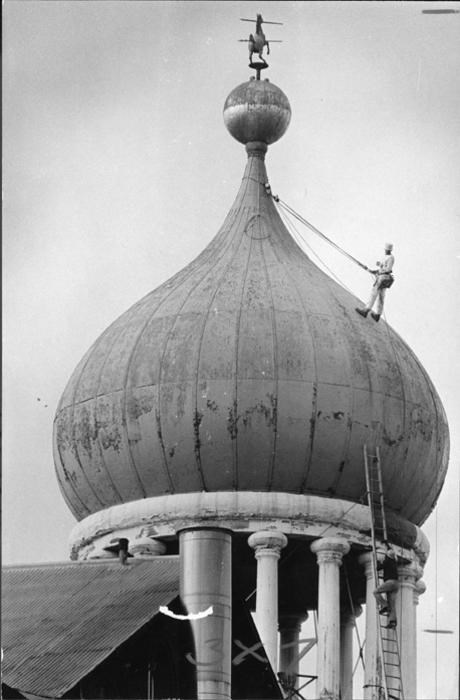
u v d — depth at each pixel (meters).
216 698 47.03
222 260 68.75
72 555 66.94
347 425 66.12
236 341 66.44
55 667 44.75
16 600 47.69
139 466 66.12
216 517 65.12
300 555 66.00
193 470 65.62
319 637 64.38
